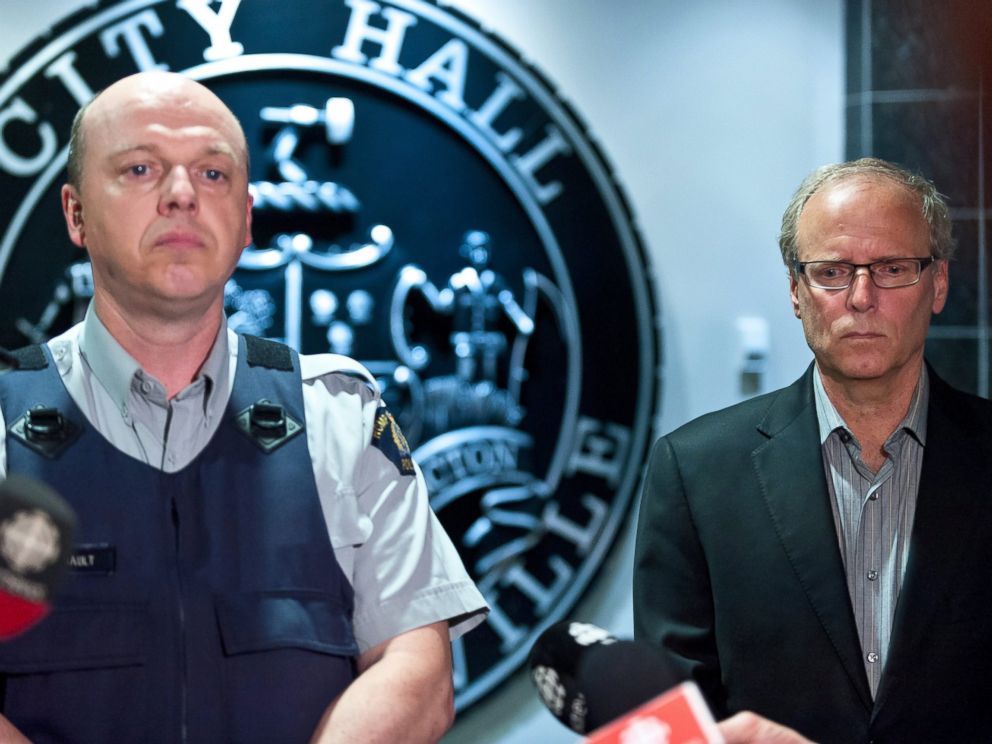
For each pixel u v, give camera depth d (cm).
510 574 424
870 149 439
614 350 429
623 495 428
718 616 229
